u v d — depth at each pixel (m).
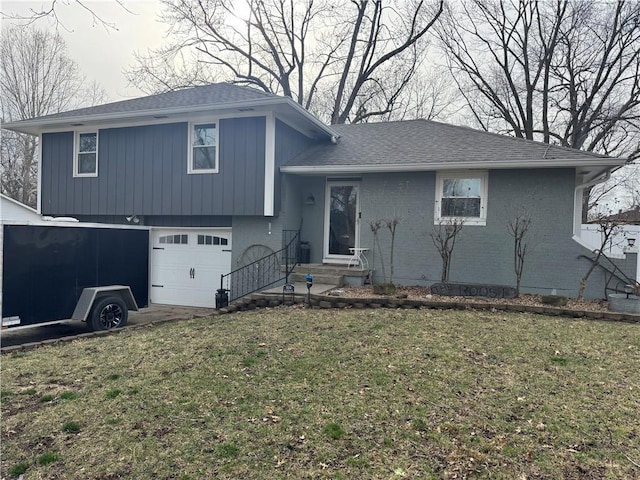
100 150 11.55
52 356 5.68
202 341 6.10
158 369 4.96
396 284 10.05
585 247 8.68
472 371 4.71
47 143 12.11
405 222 9.97
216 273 10.91
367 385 4.35
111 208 11.45
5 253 6.66
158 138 10.93
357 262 10.34
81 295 7.86
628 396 4.07
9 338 7.50
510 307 7.69
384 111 23.98
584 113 20.28
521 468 2.94
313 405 3.92
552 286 8.94
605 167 8.72
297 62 24.50
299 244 11.05
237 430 3.49
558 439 3.31
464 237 9.52
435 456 3.09
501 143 10.16
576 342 5.77
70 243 7.72
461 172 9.55
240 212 10.19
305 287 9.58
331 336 6.08
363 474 2.88
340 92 23.56
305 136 11.91
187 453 3.16
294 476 2.87
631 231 11.60
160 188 10.91
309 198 11.20
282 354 5.35
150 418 3.72
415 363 4.95
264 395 4.15
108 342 6.44
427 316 7.23
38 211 12.26
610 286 8.54
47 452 3.20
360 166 9.76
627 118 19.39
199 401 4.05
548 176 8.95
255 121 10.05
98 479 2.87
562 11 19.94
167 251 11.32
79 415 3.79
